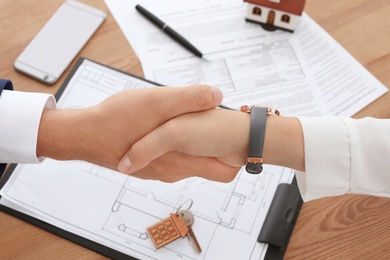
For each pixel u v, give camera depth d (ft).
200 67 2.81
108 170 2.49
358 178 2.11
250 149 2.16
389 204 2.44
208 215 2.38
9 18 2.89
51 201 2.39
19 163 2.38
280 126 2.20
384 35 2.90
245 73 2.80
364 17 2.95
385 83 2.76
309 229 2.37
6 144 2.23
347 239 2.35
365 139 2.11
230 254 2.29
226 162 2.35
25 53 2.77
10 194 2.39
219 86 2.76
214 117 2.23
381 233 2.37
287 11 2.78
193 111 2.25
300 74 2.79
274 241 2.29
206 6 3.00
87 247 2.31
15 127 2.20
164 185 2.47
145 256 2.28
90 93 2.69
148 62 2.81
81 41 2.82
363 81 2.76
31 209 2.37
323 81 2.77
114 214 2.38
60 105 2.65
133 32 2.89
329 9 2.98
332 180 2.14
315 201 2.44
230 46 2.88
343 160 2.11
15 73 2.74
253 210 2.40
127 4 2.97
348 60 2.82
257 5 2.81
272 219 2.35
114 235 2.33
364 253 2.32
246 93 2.74
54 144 2.23
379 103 2.70
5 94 2.24
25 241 2.32
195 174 2.38
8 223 2.35
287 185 2.43
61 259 2.28
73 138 2.24
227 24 2.95
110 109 2.23
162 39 2.89
